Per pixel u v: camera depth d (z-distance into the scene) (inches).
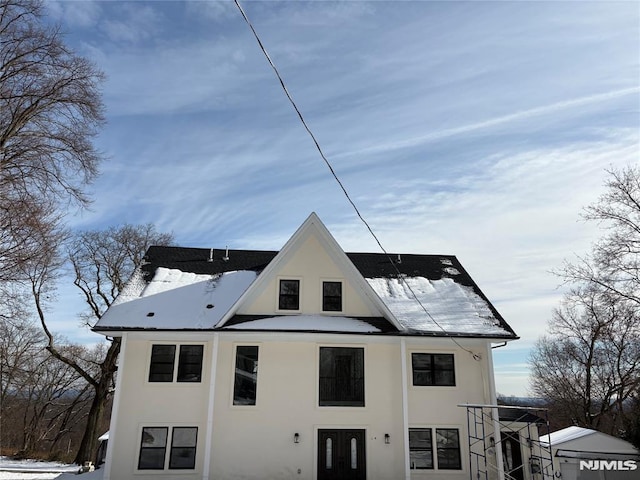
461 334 617.9
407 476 558.3
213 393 570.6
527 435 607.8
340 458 579.8
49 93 697.6
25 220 679.1
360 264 805.2
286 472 564.7
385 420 596.7
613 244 893.2
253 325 603.8
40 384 1427.2
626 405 1108.5
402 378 601.6
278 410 588.4
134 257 1139.9
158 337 603.2
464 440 599.2
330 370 619.2
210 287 700.7
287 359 611.8
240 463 563.2
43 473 818.8
